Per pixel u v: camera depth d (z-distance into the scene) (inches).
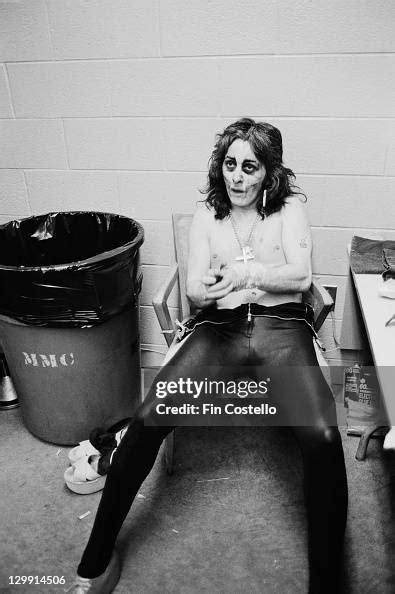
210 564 54.9
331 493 46.8
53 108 74.9
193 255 62.5
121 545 57.2
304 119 70.2
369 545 56.6
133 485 50.5
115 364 69.4
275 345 56.8
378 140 69.5
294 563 54.7
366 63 65.8
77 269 58.7
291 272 58.2
